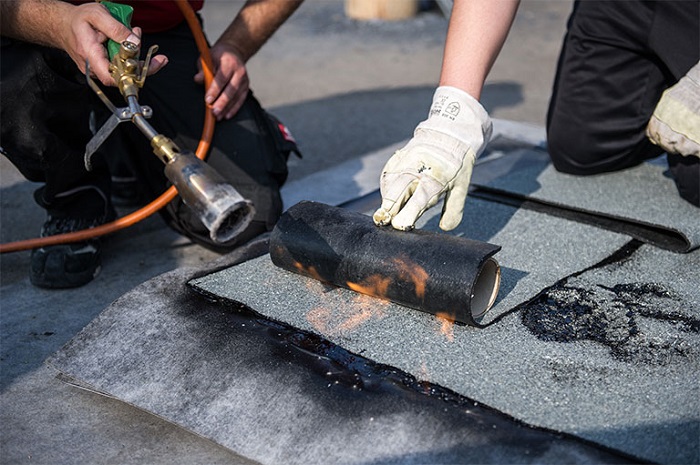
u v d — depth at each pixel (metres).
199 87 2.50
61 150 2.26
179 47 2.55
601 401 1.54
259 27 2.57
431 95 4.45
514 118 4.02
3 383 1.91
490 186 2.65
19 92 2.12
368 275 1.81
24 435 1.71
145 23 2.46
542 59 5.15
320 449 1.50
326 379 1.64
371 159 3.39
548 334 1.77
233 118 2.49
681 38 2.30
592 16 2.49
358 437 1.51
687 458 1.39
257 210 2.46
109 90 2.38
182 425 1.62
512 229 2.33
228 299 1.94
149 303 1.94
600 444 1.42
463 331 1.78
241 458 1.63
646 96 2.52
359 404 1.57
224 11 6.00
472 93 1.90
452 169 1.85
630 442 1.43
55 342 2.10
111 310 1.93
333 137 3.81
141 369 1.77
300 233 1.94
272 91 4.52
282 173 2.55
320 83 4.67
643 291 1.97
